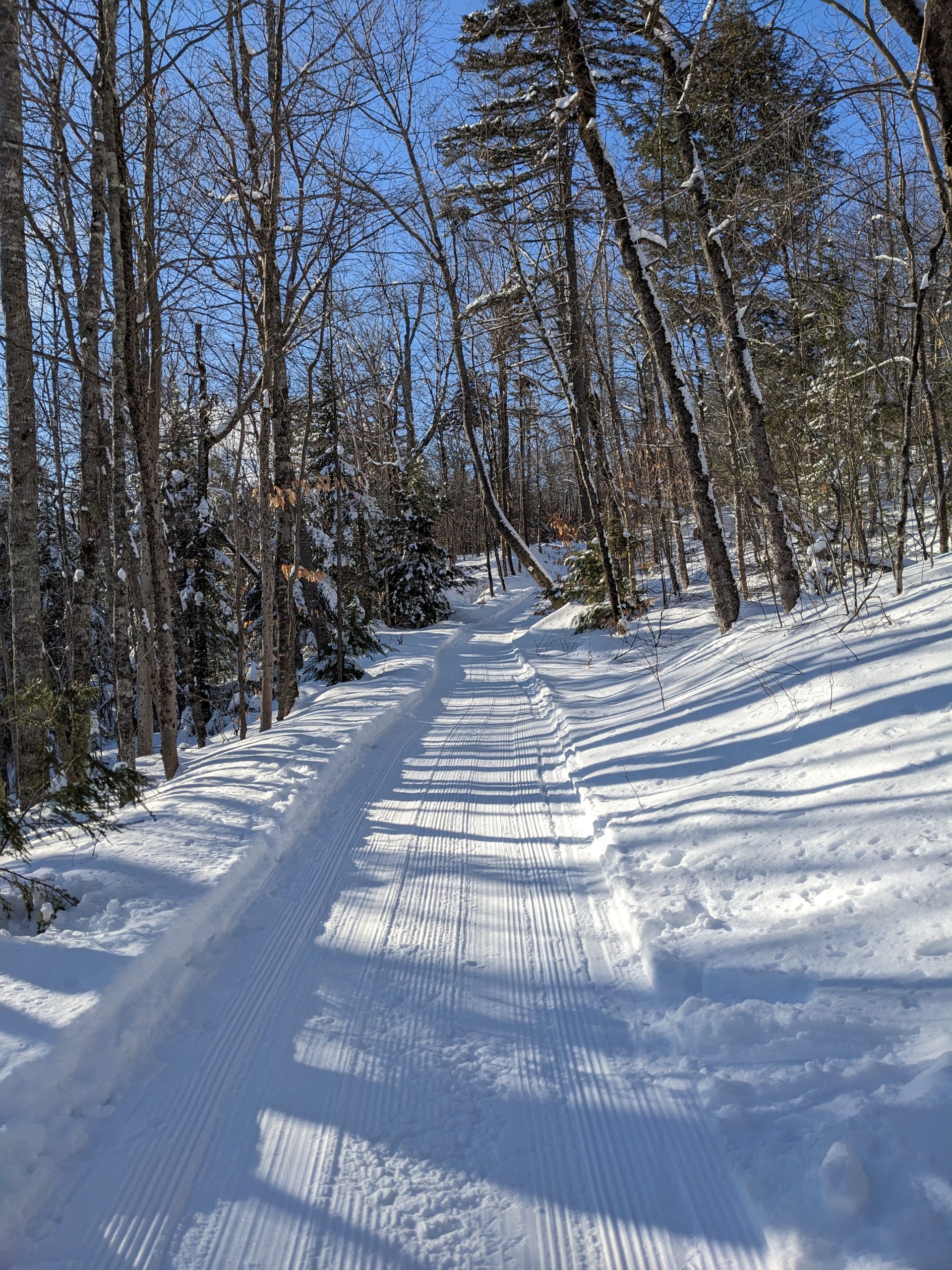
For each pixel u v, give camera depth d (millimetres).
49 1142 2623
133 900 4230
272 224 10953
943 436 9352
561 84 11914
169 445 18906
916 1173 2070
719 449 15109
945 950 2982
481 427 32562
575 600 19953
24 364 6984
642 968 3645
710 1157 2436
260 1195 2482
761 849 4289
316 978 3805
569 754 7750
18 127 6887
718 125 9070
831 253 9000
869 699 5336
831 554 8742
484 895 4691
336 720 9938
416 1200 2438
